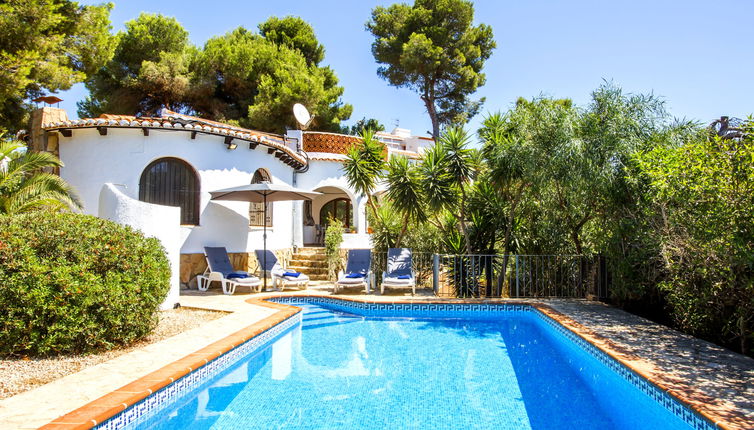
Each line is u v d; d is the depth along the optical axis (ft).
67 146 36.19
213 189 38.42
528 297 34.19
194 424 13.65
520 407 15.16
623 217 26.07
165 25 76.38
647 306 27.45
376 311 31.63
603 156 26.50
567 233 34.17
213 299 31.35
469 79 83.41
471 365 20.08
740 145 16.24
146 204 25.16
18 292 15.76
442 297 34.12
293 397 16.05
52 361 16.12
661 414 13.97
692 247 18.99
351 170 39.91
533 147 28.94
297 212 51.55
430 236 40.81
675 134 26.00
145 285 19.10
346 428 13.37
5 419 11.01
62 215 18.52
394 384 17.51
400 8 88.02
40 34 40.65
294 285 39.37
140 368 15.42
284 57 82.64
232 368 18.92
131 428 12.50
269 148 42.63
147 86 74.59
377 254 40.34
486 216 36.04
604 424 13.85
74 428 10.53
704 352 18.25
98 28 49.78
